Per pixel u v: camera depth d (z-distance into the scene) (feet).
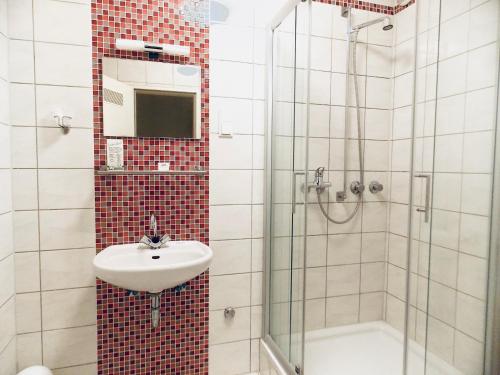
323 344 6.32
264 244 5.93
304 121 4.65
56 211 4.85
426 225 3.63
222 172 5.66
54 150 4.80
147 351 5.38
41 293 4.84
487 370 3.78
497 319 3.77
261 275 5.99
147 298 5.29
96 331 5.11
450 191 3.65
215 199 5.64
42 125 4.74
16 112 4.62
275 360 5.31
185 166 5.44
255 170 5.86
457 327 3.68
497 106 3.68
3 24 4.41
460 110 3.61
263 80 5.82
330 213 6.31
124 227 5.16
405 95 6.21
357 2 6.18
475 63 3.61
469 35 3.59
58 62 4.76
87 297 5.04
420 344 3.57
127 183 5.14
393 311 6.61
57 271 4.90
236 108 5.68
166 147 5.32
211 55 5.49
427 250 3.62
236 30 5.61
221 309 5.78
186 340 5.59
